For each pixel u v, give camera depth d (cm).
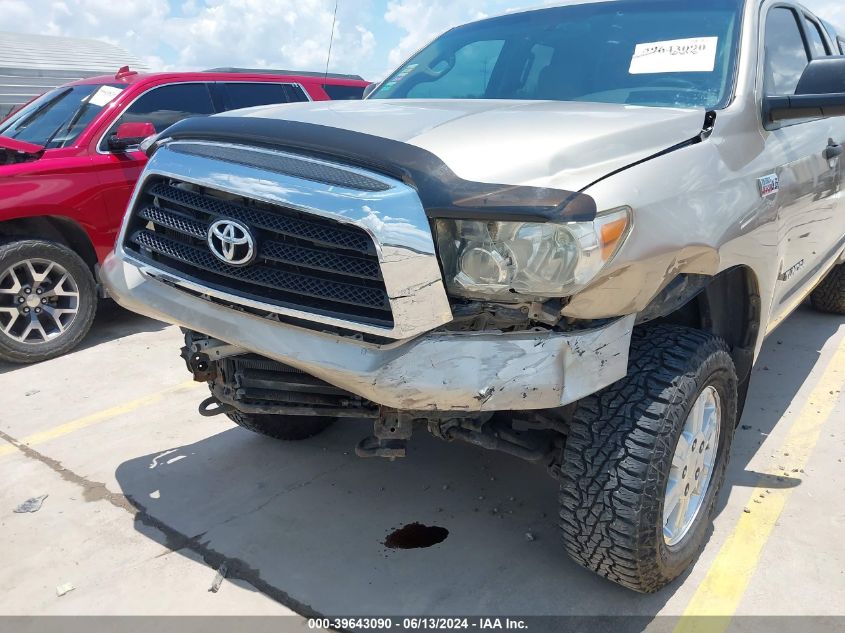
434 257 190
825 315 555
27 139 558
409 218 189
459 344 196
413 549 276
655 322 264
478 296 193
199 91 609
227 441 371
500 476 329
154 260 248
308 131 216
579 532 224
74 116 556
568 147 202
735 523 287
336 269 201
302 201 200
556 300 193
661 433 214
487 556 271
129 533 290
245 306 221
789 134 314
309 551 276
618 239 191
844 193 414
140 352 519
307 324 212
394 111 250
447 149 201
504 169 193
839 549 269
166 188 242
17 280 482
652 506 215
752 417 381
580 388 198
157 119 577
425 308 192
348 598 249
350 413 236
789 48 351
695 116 247
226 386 258
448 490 318
